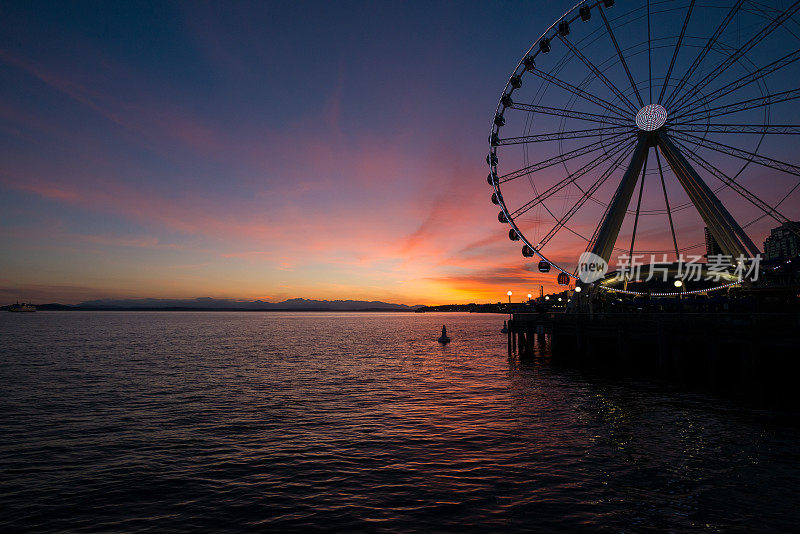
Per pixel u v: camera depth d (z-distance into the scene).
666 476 13.97
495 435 18.75
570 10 36.50
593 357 35.69
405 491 13.16
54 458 16.38
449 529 10.83
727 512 11.52
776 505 11.90
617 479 13.77
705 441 17.44
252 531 10.97
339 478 14.26
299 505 12.34
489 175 41.84
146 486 13.78
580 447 16.95
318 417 22.44
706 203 36.50
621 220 40.09
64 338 82.38
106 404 25.66
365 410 23.92
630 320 32.88
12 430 20.14
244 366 43.50
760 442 17.25
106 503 12.61
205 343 73.50
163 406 25.12
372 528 10.96
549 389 28.77
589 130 39.59
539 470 14.63
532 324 42.72
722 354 29.45
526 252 40.06
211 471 15.00
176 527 11.22
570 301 40.62
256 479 14.27
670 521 11.07
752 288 34.44
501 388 29.86
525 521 11.16
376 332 117.25
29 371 39.03
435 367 42.25
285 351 60.06
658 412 22.08
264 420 21.88
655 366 33.00
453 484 13.61
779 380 26.11
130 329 121.56
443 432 19.38
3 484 13.97
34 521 11.56
